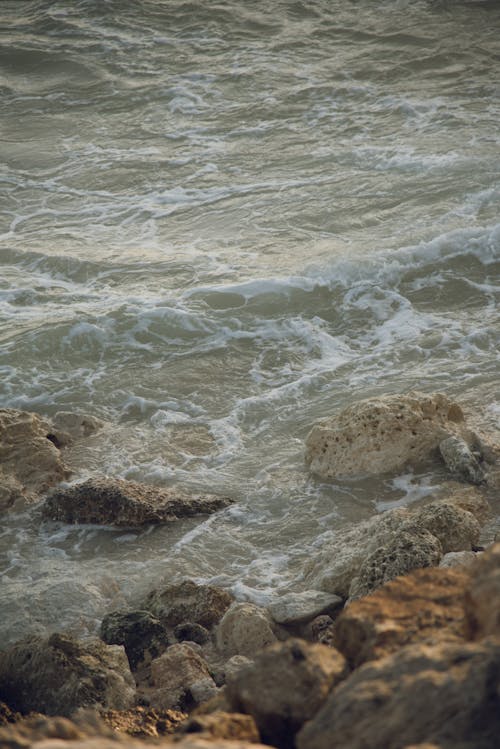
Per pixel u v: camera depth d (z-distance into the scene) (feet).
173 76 88.58
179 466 40.63
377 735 13.97
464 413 41.91
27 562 34.99
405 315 51.85
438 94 81.00
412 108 78.48
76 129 80.59
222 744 14.03
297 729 16.63
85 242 62.08
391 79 85.10
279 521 36.52
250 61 90.43
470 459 37.50
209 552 34.96
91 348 50.78
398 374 46.24
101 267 58.44
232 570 33.86
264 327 51.70
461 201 62.39
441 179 65.36
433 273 55.16
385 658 15.49
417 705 14.07
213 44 94.58
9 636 30.73
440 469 38.37
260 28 97.19
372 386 45.44
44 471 40.06
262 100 82.48
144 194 68.80
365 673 15.12
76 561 34.96
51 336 51.13
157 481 39.58
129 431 43.68
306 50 92.38
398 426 38.65
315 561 33.09
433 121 75.82
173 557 34.71
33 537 36.65
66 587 32.76
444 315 51.57
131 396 46.47
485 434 39.55
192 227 63.52
